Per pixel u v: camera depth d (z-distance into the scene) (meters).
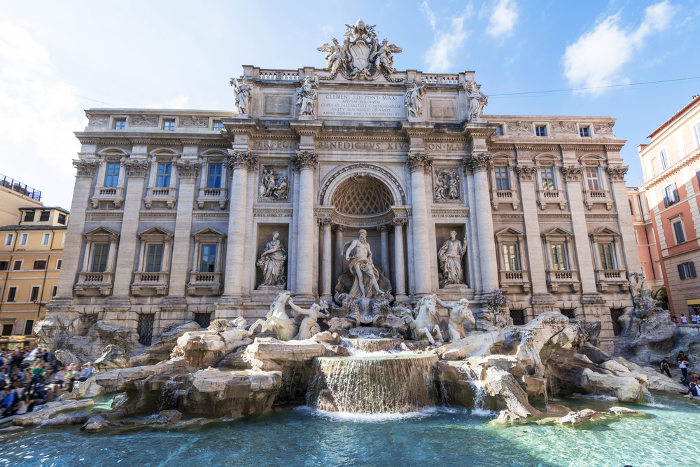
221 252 29.81
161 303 28.72
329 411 16.72
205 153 31.73
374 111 31.56
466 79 32.62
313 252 28.28
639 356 27.20
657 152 39.31
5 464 11.29
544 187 32.91
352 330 23.66
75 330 27.81
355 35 33.19
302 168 29.27
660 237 39.50
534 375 17.83
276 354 17.95
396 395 16.67
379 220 31.89
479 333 22.48
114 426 14.55
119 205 30.61
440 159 31.02
